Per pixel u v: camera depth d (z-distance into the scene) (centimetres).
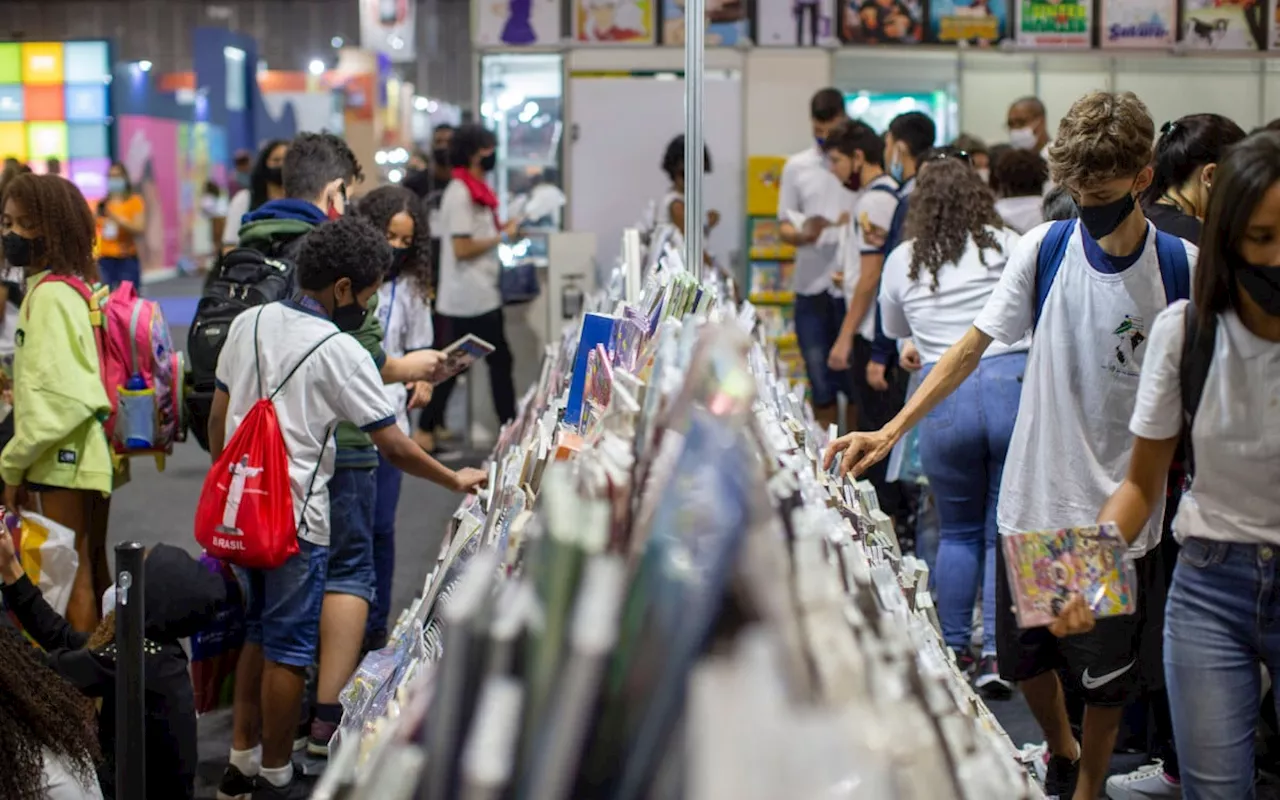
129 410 411
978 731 177
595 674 110
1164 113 872
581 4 822
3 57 1817
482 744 109
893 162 560
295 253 406
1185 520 224
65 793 235
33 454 396
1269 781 358
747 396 142
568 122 843
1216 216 208
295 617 354
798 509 163
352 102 1883
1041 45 834
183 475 809
